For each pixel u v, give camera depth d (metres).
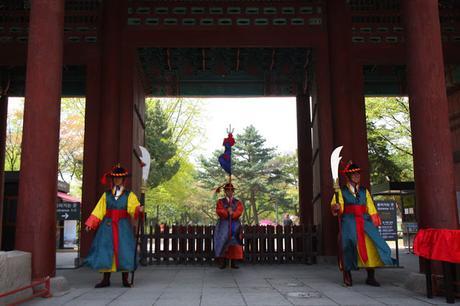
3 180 15.18
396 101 26.44
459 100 14.55
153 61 14.56
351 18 12.70
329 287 7.55
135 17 12.53
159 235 11.61
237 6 12.66
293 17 12.62
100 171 11.62
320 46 12.49
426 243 6.57
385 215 10.81
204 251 11.56
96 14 12.42
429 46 7.27
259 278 8.80
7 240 15.53
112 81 11.92
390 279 8.57
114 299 6.46
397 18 12.73
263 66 15.50
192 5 12.62
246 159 58.72
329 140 12.06
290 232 11.81
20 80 15.88
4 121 15.46
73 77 16.20
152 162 30.59
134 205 7.77
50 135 7.14
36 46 7.27
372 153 28.38
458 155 14.59
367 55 12.55
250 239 11.80
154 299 6.43
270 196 57.06
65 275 9.62
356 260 7.64
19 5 12.66
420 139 7.14
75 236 22.64
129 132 11.98
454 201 6.89
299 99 16.28
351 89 12.32
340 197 7.88
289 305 5.91
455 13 13.13
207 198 57.78
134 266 7.65
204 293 6.97
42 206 6.91
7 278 5.86
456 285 6.42
